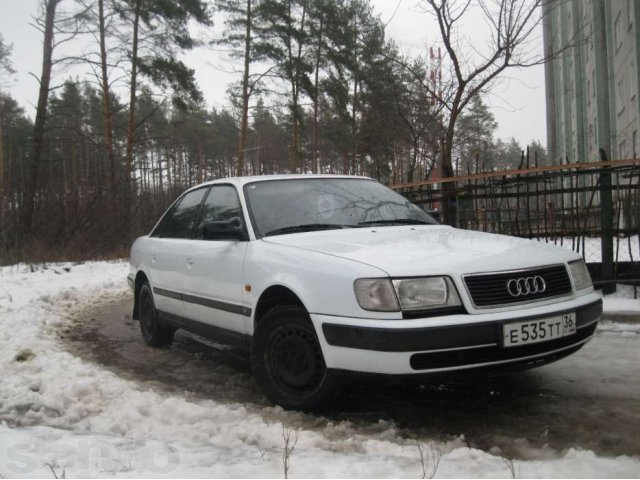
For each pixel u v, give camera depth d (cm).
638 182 693
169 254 523
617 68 2303
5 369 476
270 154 3638
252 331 400
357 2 2956
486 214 785
